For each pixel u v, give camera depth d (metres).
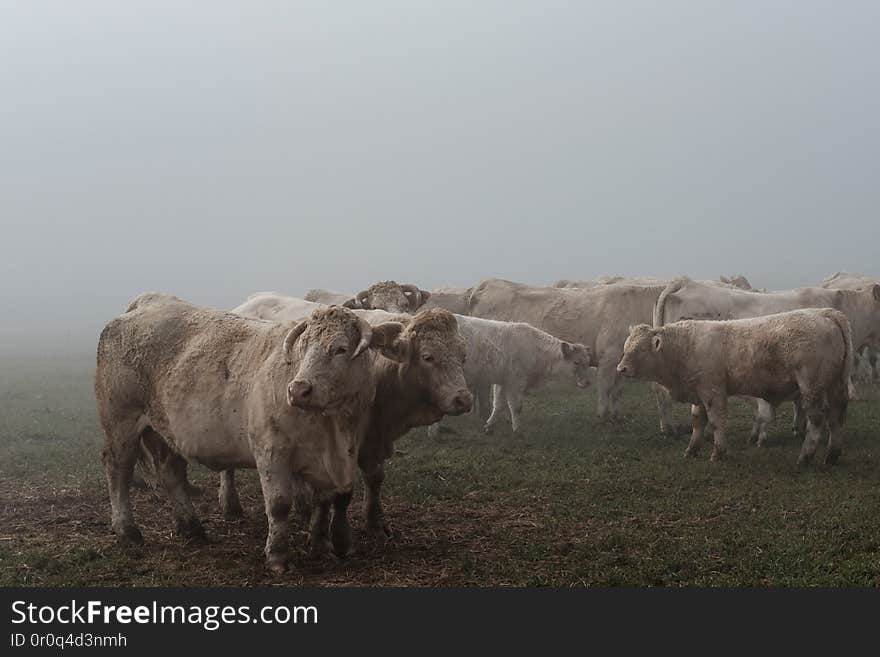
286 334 7.88
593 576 7.55
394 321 9.14
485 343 15.10
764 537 8.53
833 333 11.73
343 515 8.17
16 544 8.83
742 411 16.86
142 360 8.52
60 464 13.33
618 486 10.96
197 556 8.37
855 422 14.87
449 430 15.41
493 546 8.55
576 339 17.06
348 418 7.69
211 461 8.18
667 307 16.27
